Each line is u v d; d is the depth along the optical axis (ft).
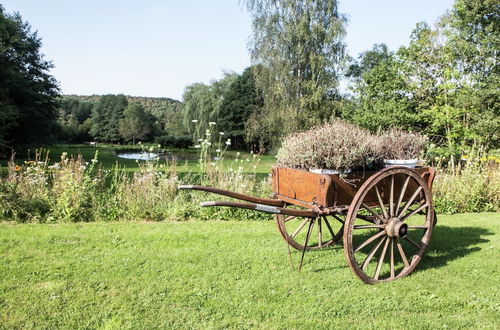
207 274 12.72
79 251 14.89
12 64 90.27
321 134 12.37
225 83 146.61
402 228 12.10
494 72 48.03
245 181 23.90
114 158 96.68
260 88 74.13
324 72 68.39
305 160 12.11
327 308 10.48
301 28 66.49
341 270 13.17
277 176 13.28
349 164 11.79
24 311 10.12
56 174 22.56
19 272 12.64
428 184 13.65
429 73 56.08
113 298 10.93
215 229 18.54
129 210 20.86
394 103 59.31
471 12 48.47
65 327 9.45
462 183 25.00
